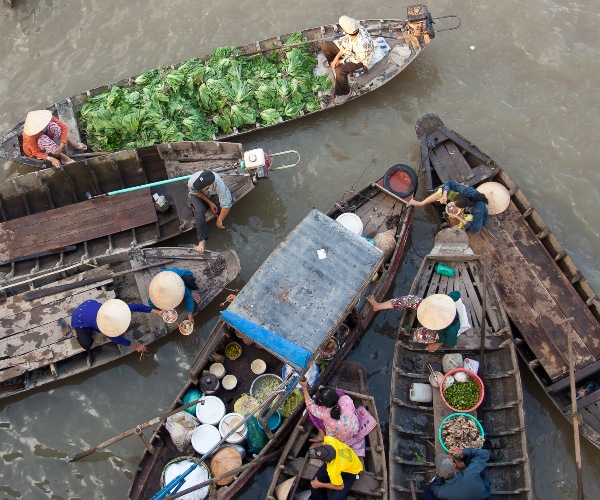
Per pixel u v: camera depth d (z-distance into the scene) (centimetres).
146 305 1075
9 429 1109
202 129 1328
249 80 1345
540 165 1322
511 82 1412
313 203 1312
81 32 1527
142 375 1153
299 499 950
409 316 1096
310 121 1379
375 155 1349
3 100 1450
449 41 1460
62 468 1078
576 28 1457
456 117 1382
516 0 1489
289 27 1509
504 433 977
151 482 994
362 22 1410
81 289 1127
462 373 998
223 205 1139
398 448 987
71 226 1205
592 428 997
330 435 938
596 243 1245
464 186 1144
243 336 1072
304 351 923
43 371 1105
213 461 974
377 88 1360
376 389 1134
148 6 1549
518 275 1138
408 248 1243
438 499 920
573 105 1378
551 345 1073
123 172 1267
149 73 1360
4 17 1545
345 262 989
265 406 963
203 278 1153
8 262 1182
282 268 984
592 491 1041
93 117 1298
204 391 1055
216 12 1531
